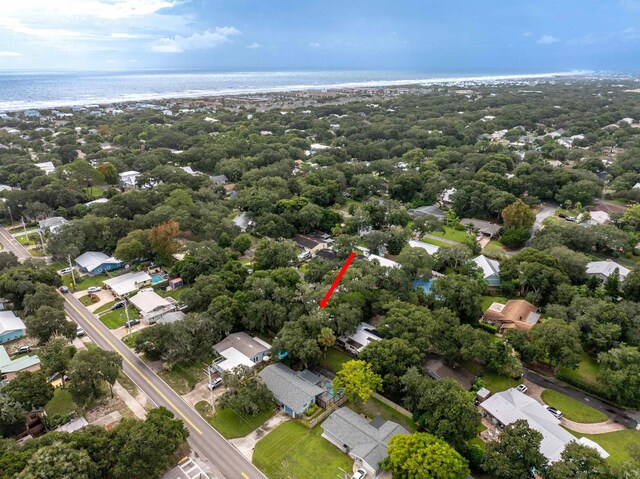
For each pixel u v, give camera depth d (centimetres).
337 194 16988
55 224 13700
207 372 7988
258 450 6256
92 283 11338
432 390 6375
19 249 13100
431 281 10394
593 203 16238
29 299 9119
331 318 8306
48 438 5500
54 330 8362
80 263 12062
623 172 18962
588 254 12356
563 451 5562
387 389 7062
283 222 13862
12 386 6362
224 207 15212
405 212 14438
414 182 17212
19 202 14862
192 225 13450
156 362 8269
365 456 5797
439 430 5919
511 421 6500
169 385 7650
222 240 12862
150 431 5541
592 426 6781
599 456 5269
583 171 17550
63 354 7400
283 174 19012
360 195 17612
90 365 6738
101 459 5269
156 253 12300
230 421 6819
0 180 18050
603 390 7250
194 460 6044
